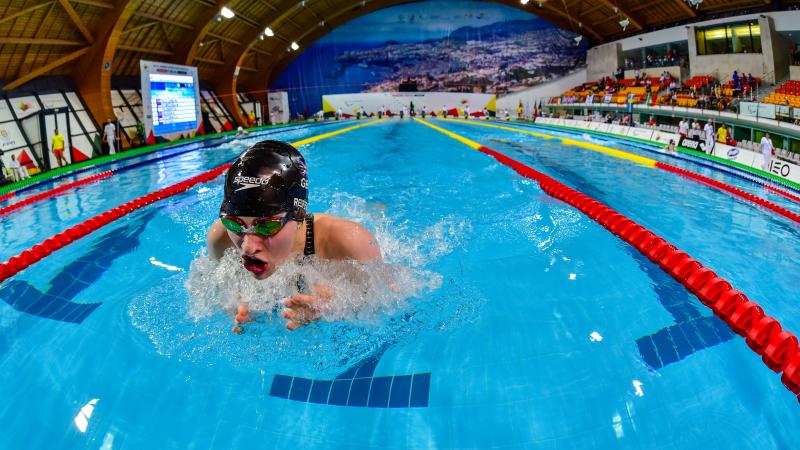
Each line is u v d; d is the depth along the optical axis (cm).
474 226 374
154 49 1602
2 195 632
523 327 214
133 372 183
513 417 158
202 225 411
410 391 170
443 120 2539
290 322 197
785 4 1563
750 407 166
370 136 1411
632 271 291
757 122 1162
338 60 2866
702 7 1827
